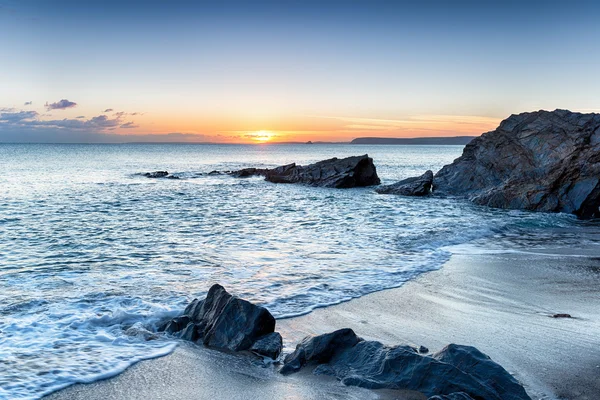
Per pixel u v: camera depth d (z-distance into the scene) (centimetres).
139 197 3588
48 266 1473
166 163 10356
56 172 6506
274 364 798
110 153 16938
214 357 821
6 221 2348
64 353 818
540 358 810
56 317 998
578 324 994
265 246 1812
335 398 669
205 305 982
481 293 1231
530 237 2081
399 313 1069
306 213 2781
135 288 1231
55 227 2191
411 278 1369
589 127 3309
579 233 2203
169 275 1373
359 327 977
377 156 16338
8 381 702
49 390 685
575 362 795
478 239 2014
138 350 842
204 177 5916
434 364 684
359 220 2508
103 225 2272
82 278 1332
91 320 976
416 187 3788
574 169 2998
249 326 879
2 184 4566
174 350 846
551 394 681
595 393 686
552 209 2934
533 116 3716
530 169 3353
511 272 1446
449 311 1084
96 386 707
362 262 1562
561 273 1439
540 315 1058
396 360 719
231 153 19888
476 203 3281
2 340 867
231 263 1530
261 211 2864
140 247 1775
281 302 1136
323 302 1141
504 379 657
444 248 1809
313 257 1630
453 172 4031
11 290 1205
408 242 1909
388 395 668
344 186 4544
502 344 877
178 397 679
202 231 2138
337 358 782
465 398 621
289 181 4994
